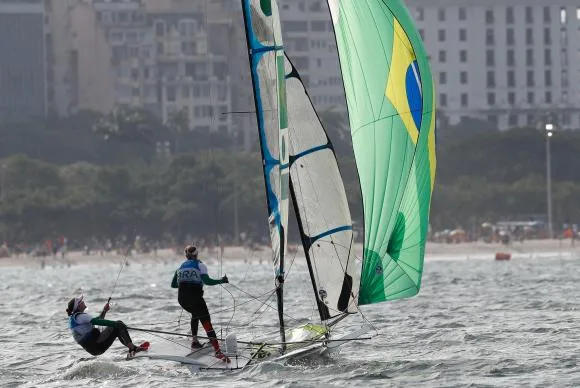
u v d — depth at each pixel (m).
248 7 118.75
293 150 124.50
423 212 125.44
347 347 148.38
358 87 126.50
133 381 122.56
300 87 124.56
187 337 130.00
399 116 125.44
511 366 129.88
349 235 125.44
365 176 126.31
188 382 119.44
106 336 124.31
